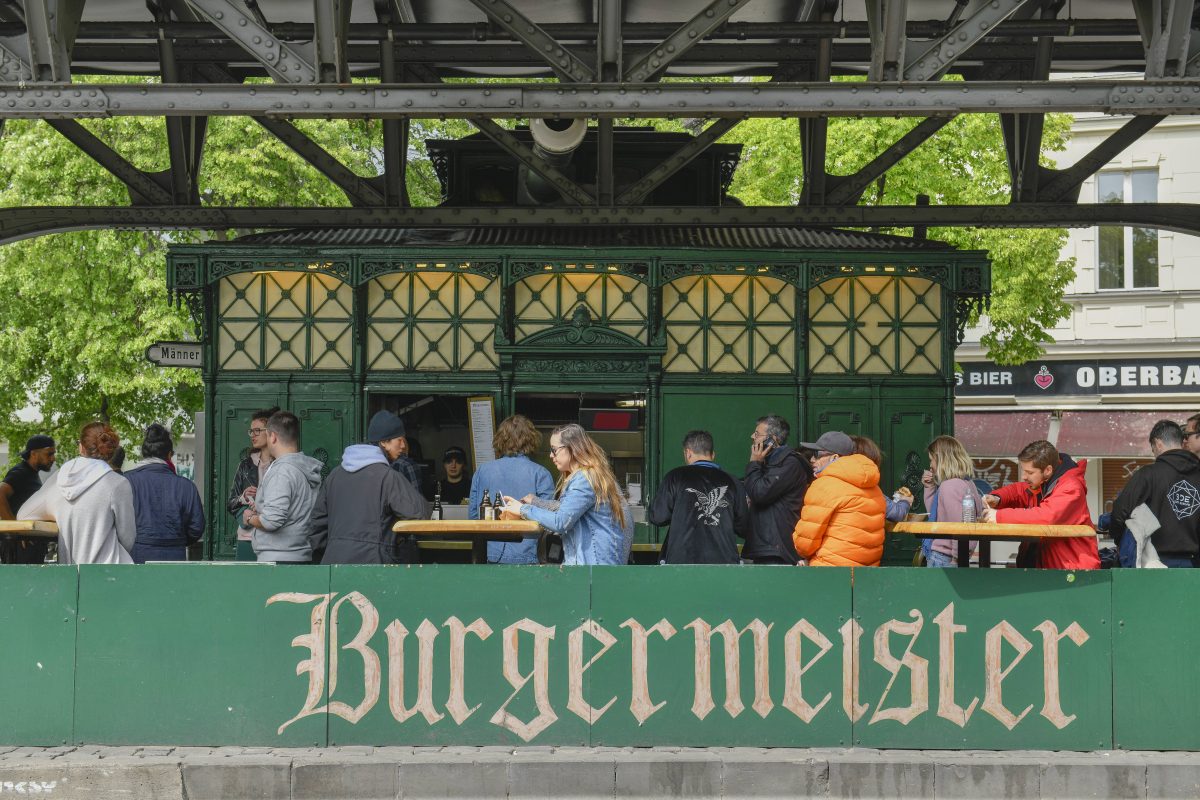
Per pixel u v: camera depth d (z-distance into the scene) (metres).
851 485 7.53
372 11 11.97
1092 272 25.05
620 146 13.96
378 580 7.08
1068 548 7.55
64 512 7.69
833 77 14.20
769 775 6.78
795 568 7.09
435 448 13.21
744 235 12.63
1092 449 24.61
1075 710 7.09
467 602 7.07
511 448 8.58
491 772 6.74
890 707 7.07
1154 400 24.62
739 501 8.23
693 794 6.78
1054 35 11.18
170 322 22.38
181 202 12.29
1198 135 24.38
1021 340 21.11
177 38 11.52
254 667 7.05
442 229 12.80
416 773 6.72
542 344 11.72
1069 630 7.10
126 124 22.03
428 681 7.05
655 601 7.07
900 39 8.23
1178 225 12.11
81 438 8.31
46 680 7.06
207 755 6.88
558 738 7.04
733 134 22.28
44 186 22.33
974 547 9.25
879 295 11.88
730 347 11.84
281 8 12.01
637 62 8.37
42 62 8.29
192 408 24.19
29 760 6.77
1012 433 25.31
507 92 8.22
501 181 13.88
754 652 7.08
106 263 22.88
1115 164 24.88
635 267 11.77
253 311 11.84
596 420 12.05
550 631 7.07
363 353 11.77
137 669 7.06
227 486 11.73
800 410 11.77
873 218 12.09
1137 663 7.10
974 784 6.79
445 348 11.81
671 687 7.06
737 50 12.66
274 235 12.38
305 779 6.70
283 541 8.21
